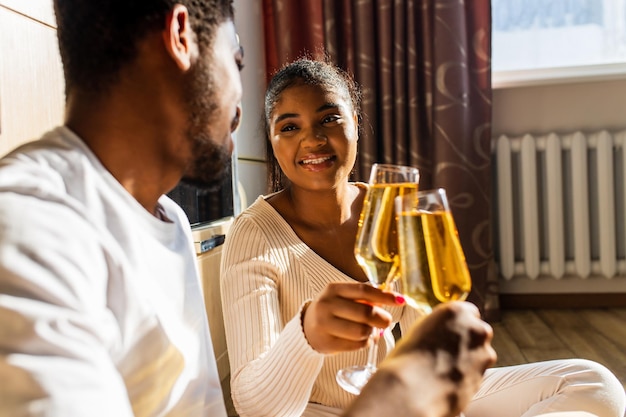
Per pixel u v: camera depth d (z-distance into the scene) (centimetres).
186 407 63
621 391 94
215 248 178
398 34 256
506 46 288
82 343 40
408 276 64
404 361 46
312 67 117
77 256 43
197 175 62
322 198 114
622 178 275
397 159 262
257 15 267
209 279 171
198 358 66
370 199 76
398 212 65
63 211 45
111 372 42
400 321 118
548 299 287
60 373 38
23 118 89
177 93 56
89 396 39
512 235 276
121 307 51
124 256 51
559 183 271
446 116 252
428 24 255
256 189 247
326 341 69
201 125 58
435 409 44
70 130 54
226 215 196
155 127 56
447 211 64
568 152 279
